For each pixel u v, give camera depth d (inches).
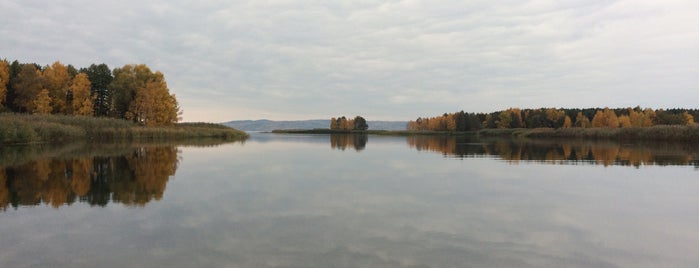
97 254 285.1
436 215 415.2
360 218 397.7
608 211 443.8
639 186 618.2
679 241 333.7
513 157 1163.3
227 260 273.4
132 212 415.8
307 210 431.2
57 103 2866.6
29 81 2711.6
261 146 1812.3
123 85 2967.5
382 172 781.9
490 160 1061.8
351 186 601.9
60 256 281.0
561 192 561.0
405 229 358.0
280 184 616.4
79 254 285.0
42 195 507.2
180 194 521.0
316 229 354.6
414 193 542.9
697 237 345.4
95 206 443.2
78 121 2244.1
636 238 341.1
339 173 764.0
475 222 387.9
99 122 2348.7
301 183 628.4
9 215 400.2
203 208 437.1
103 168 804.0
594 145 1919.3
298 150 1503.4
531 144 2089.1
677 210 451.5
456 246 311.1
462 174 757.3
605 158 1120.8
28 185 583.5
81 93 2864.2
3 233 336.8
